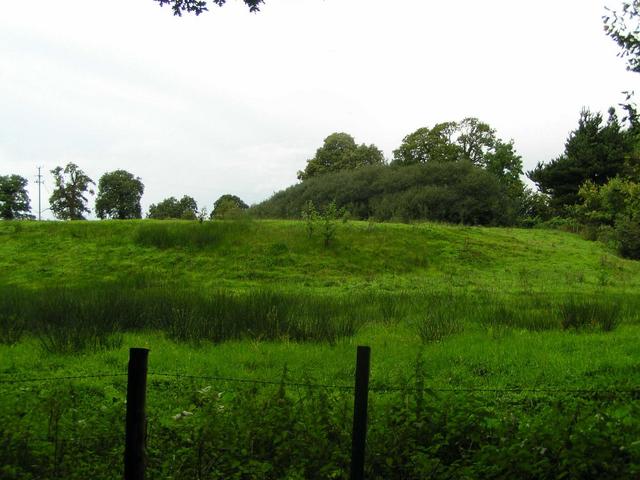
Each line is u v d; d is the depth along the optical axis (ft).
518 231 112.78
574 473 14.44
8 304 42.50
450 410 16.52
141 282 67.36
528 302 51.44
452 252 88.38
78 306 39.47
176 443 16.24
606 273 81.10
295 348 33.06
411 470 15.15
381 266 82.23
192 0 27.99
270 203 176.96
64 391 18.20
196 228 89.15
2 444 15.15
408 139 190.60
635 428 15.25
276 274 76.38
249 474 14.97
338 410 16.55
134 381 13.53
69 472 15.03
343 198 155.33
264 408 16.20
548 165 163.84
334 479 15.11
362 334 37.83
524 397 23.21
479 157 188.24
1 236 89.10
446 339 35.81
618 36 24.75
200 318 37.60
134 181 212.84
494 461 14.71
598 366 28.40
